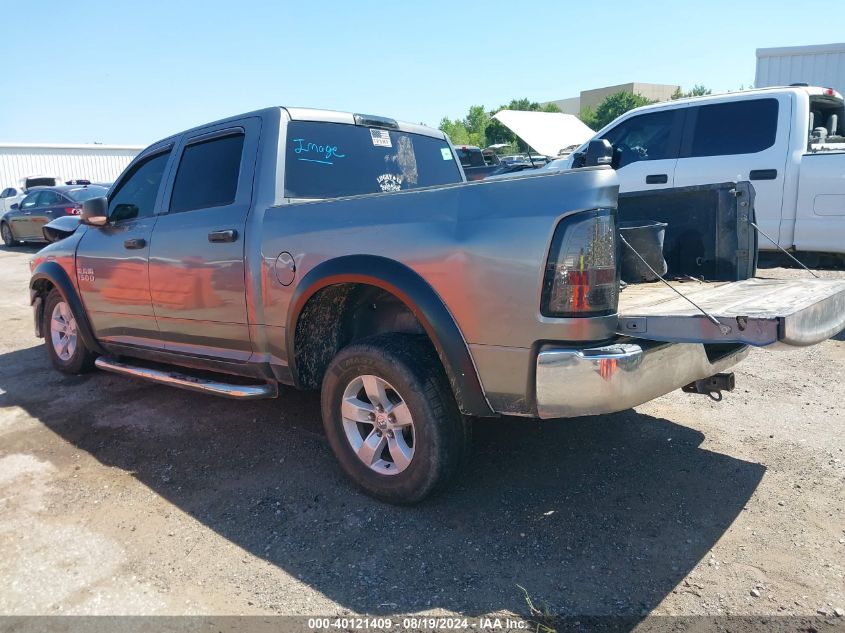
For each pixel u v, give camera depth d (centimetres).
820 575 256
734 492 323
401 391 297
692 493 323
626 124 752
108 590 259
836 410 428
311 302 337
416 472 299
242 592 256
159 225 419
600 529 292
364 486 323
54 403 483
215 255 376
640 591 250
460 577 260
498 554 275
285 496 330
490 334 272
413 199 297
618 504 313
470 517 304
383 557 276
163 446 398
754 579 255
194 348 414
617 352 254
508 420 419
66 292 503
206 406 464
